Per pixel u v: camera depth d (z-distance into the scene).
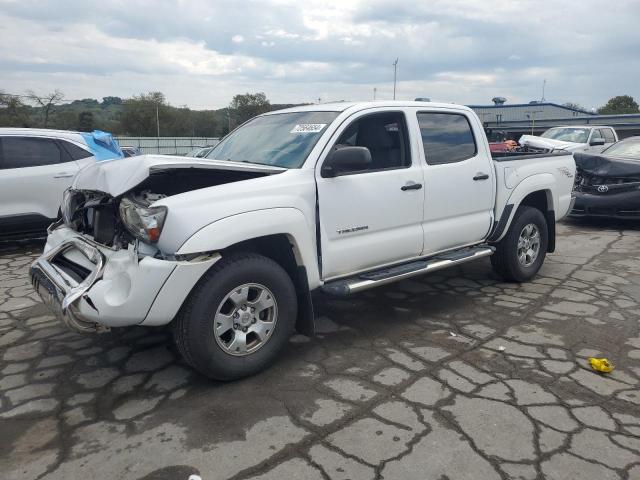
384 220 4.27
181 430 2.99
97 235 3.71
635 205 8.38
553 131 18.39
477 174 5.02
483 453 2.75
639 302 5.09
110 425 3.06
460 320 4.66
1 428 3.06
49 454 2.80
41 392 3.47
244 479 2.57
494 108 46.81
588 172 8.78
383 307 5.02
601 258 6.86
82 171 4.05
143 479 2.59
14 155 7.44
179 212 3.20
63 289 3.40
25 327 4.61
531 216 5.59
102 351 4.08
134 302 3.16
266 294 3.58
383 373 3.66
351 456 2.74
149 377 3.65
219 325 3.39
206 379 3.61
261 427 3.01
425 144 4.66
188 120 76.81
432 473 2.60
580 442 2.84
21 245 8.20
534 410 3.16
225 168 3.51
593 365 3.70
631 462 2.68
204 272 3.27
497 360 3.85
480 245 5.34
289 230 3.60
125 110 74.94
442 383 3.50
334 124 4.08
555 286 5.62
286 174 3.73
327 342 4.21
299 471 2.63
